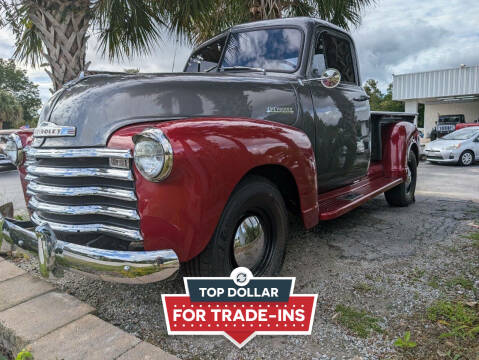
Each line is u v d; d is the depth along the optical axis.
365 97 4.06
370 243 3.63
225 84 2.72
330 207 3.29
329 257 3.28
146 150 1.88
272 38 3.48
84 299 2.65
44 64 5.03
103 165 2.09
